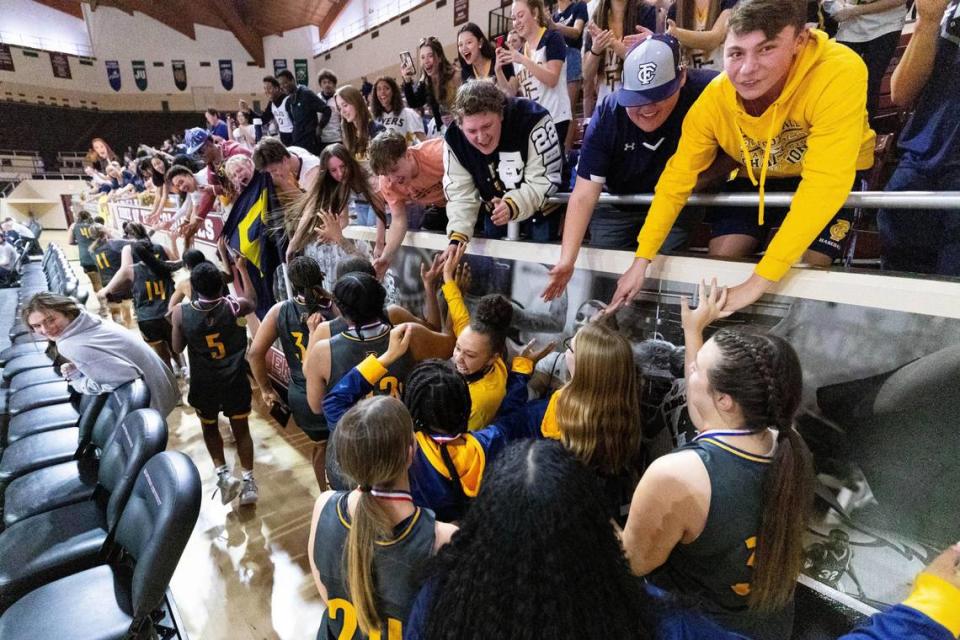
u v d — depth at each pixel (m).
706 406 0.91
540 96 2.53
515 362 1.69
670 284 1.34
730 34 1.01
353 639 0.94
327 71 4.57
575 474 0.54
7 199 15.65
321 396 1.85
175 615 1.85
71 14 16.72
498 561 0.52
